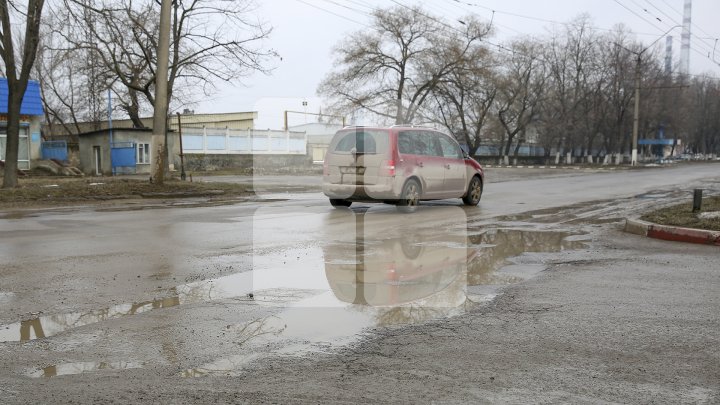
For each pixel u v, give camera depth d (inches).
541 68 2180.1
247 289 209.3
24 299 195.6
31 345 151.1
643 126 2554.1
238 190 730.2
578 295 205.9
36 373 133.0
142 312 181.0
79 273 235.6
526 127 2364.7
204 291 207.0
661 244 321.7
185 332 161.6
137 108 1331.2
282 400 119.0
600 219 432.5
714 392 124.3
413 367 137.3
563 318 177.6
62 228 373.7
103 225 389.1
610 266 258.8
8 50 662.5
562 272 245.1
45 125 2142.0
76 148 1736.0
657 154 3117.6
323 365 138.2
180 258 267.3
